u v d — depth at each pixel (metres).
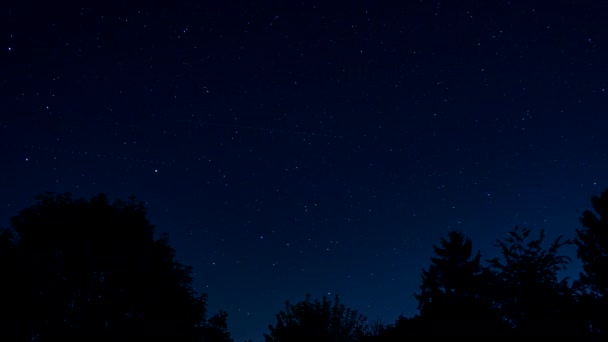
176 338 13.94
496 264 14.11
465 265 15.57
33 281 13.12
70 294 13.55
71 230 14.12
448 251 16.09
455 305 14.21
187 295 14.95
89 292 13.88
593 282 14.97
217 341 14.96
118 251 14.30
